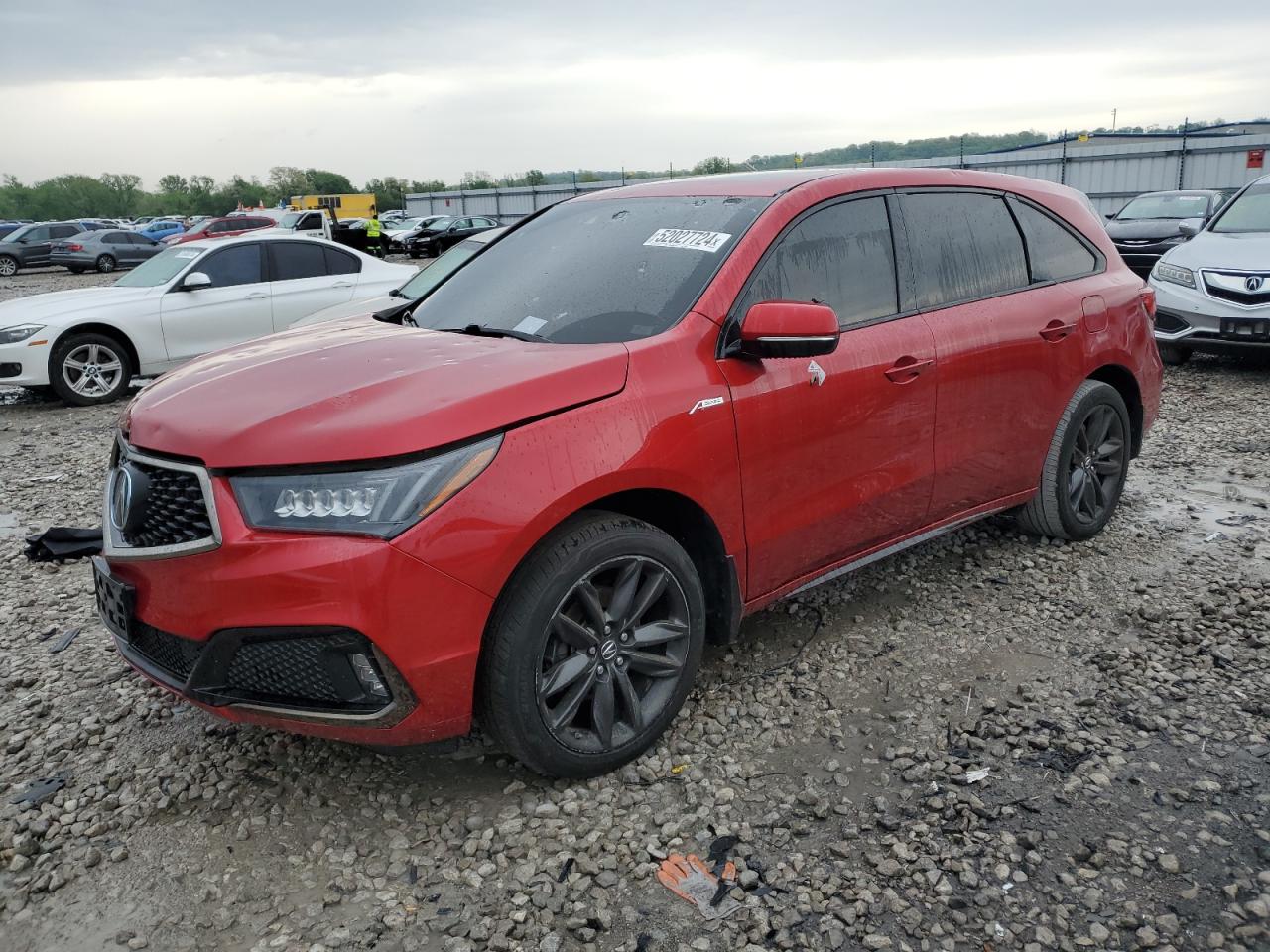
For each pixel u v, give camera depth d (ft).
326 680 8.22
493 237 14.10
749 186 11.96
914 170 13.01
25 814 9.37
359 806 9.38
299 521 8.04
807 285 11.16
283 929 7.84
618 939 7.63
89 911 8.10
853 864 8.38
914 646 12.32
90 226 160.97
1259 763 9.57
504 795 9.45
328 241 36.27
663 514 10.55
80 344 31.73
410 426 8.16
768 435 10.40
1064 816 8.86
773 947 7.50
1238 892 7.84
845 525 11.59
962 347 12.55
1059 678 11.38
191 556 8.30
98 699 11.62
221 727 10.88
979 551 15.30
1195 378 29.14
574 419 8.90
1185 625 12.53
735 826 8.89
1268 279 27.14
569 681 9.16
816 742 10.25
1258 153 98.07
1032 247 14.30
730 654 12.22
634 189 13.38
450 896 8.15
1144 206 59.98
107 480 9.76
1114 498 15.83
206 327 33.68
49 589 15.23
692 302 10.30
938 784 9.43
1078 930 7.55
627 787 9.53
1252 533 15.87
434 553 8.10
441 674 8.34
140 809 9.42
